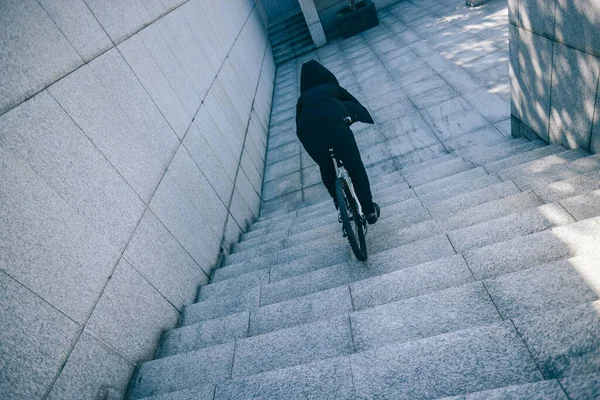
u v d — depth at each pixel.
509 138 5.37
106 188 2.90
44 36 2.80
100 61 3.40
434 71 8.34
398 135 6.75
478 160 4.71
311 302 2.61
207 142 5.12
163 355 2.79
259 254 4.08
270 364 2.19
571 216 2.49
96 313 2.48
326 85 3.10
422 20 11.78
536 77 4.01
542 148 4.05
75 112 2.85
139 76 3.98
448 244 2.74
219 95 6.39
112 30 3.77
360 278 2.80
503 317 1.87
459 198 3.50
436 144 6.08
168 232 3.53
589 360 1.39
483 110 6.32
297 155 7.66
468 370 1.58
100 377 2.35
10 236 2.06
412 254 2.80
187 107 4.87
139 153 3.48
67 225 2.45
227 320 2.79
